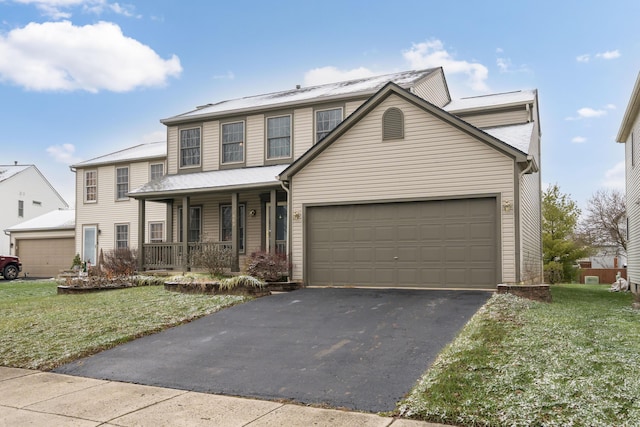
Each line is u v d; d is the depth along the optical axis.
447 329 8.38
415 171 13.09
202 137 19.59
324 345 8.00
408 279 13.07
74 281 16.16
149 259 17.92
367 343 7.91
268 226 18.25
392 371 6.59
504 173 12.16
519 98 17.78
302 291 13.23
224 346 8.37
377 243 13.51
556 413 4.78
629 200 19.52
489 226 12.30
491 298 10.68
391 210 13.41
